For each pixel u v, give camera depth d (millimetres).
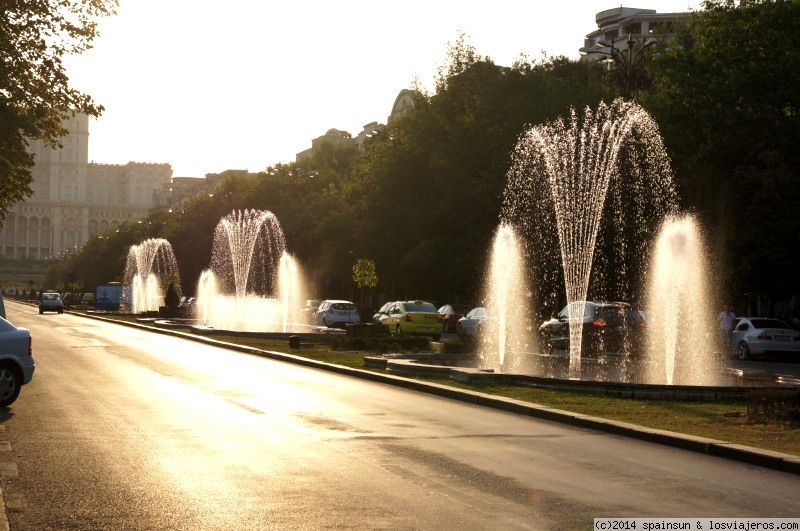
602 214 44031
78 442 12289
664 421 15070
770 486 10008
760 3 42406
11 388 16297
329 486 9625
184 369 24531
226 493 9219
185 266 107812
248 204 100375
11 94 28750
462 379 20953
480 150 59469
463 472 10508
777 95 40250
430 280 62875
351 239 74500
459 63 63844
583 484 9930
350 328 36281
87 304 124625
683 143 42469
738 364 33125
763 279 40344
